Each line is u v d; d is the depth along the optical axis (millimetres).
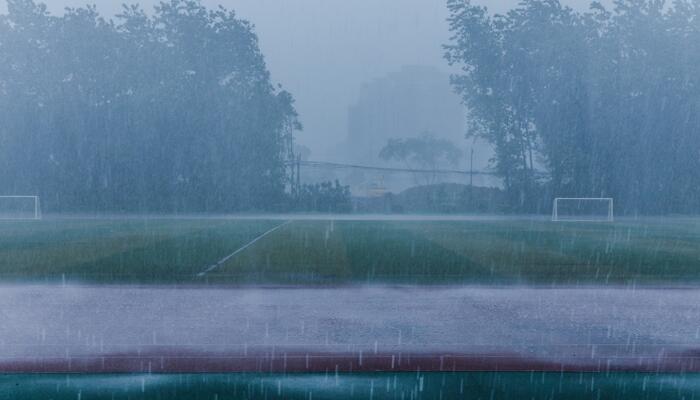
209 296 10125
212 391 5426
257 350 6703
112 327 7828
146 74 45531
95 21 46094
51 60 44594
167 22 47312
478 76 47312
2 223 30938
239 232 24609
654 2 45125
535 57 45594
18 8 44844
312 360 6324
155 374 5879
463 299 9930
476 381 5715
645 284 11703
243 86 47594
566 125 44781
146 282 11695
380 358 6406
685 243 20438
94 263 14445
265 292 10555
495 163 48906
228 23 47344
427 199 49469
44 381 5668
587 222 35188
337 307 9211
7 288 10914
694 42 44312
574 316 8633
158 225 29297
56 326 7871
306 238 21734
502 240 21281
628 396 5332
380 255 16375
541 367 6148
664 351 6746
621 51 45781
